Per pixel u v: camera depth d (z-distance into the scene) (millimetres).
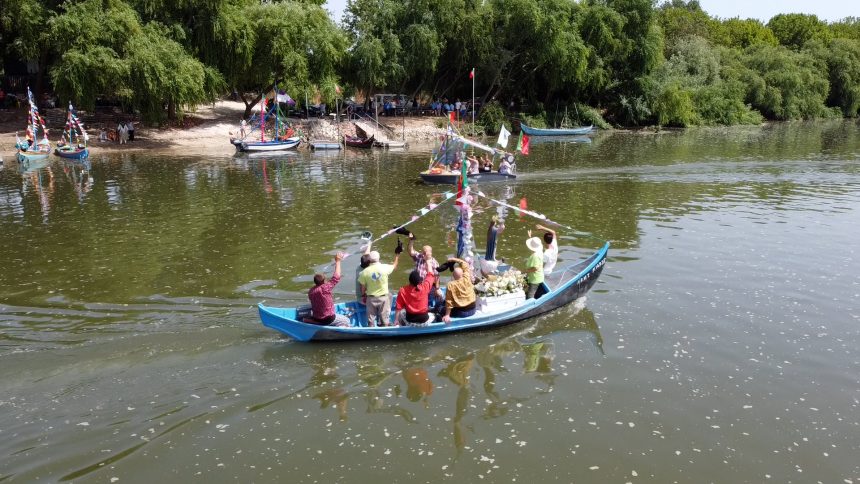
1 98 46531
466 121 60594
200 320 12562
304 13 47688
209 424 9062
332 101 50031
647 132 64625
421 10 54906
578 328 12430
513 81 65875
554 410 9461
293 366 10766
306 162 38594
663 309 13320
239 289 14398
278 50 45375
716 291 14336
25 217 22203
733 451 8453
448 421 9180
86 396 9703
